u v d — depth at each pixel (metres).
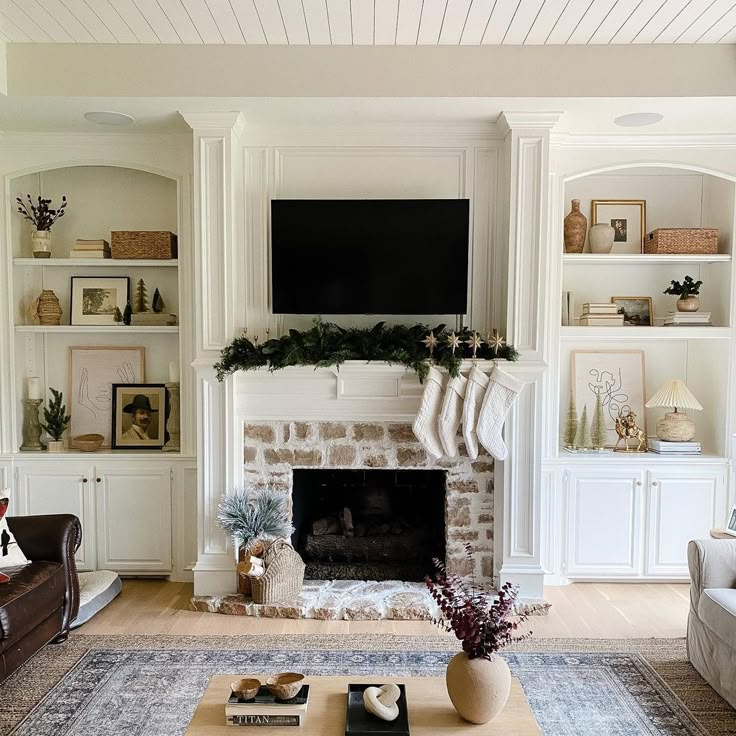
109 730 2.46
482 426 3.51
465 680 1.89
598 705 2.65
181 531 4.00
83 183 4.20
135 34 3.14
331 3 2.82
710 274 4.18
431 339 3.57
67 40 3.21
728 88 3.23
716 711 2.61
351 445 3.72
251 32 3.12
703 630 2.85
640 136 3.84
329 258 3.69
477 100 3.31
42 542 3.15
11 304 4.04
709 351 4.13
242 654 3.06
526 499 3.64
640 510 3.95
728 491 3.94
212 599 3.59
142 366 4.27
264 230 3.80
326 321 3.88
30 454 3.98
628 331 3.94
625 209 4.19
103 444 4.25
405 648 3.12
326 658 3.02
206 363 3.62
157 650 3.10
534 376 3.59
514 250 3.57
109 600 3.65
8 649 2.66
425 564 3.98
